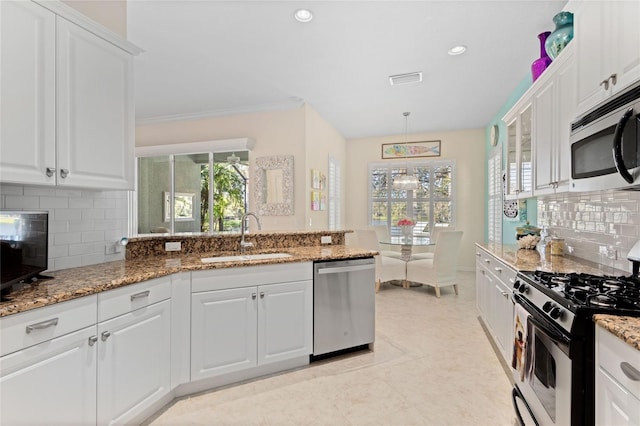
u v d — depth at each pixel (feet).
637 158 4.10
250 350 7.66
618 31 4.65
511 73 12.32
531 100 8.97
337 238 11.34
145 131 18.81
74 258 6.89
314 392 7.23
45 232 5.57
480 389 7.32
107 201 7.67
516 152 10.39
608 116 4.78
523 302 5.87
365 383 7.60
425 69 12.01
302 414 6.46
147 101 15.66
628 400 3.24
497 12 8.50
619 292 4.64
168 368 6.64
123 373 5.61
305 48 10.51
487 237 20.18
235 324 7.49
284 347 8.07
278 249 10.08
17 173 4.93
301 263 8.28
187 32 9.59
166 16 8.77
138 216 18.49
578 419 4.00
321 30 9.45
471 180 20.98
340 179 22.15
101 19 7.41
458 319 11.95
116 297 5.49
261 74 12.59
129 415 5.72
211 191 17.40
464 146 21.13
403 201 22.56
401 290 16.22
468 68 11.91
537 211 11.47
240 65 11.80
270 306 7.89
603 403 3.73
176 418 6.32
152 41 10.09
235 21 9.02
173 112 17.37
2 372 3.92
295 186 15.93
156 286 6.35
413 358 8.86
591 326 3.97
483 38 9.80
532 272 6.38
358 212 23.54
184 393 7.13
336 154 21.17
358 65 11.71
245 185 16.97
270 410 6.59
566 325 4.18
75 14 5.76
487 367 8.33
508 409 6.59
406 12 8.53
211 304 7.24
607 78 4.91
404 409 6.61
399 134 22.45
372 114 17.72
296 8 8.41
